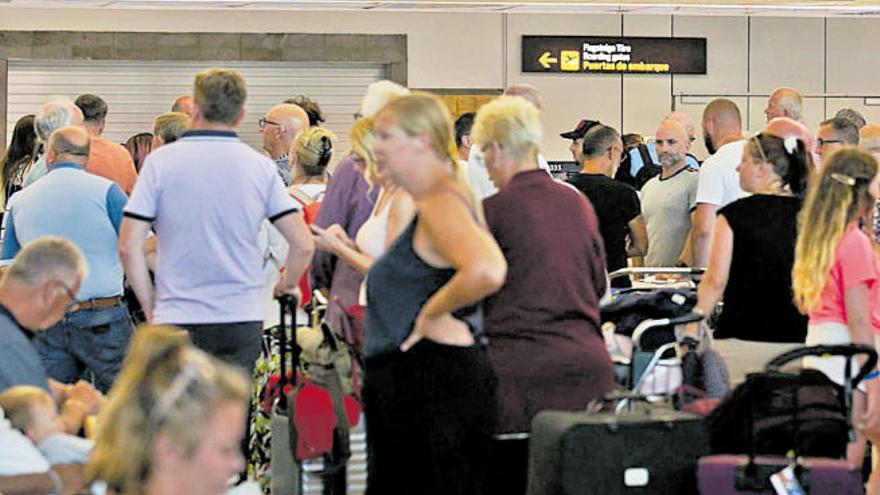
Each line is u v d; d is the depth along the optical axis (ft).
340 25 73.46
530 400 23.59
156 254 28.76
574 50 73.77
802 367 26.16
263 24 73.00
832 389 23.02
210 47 72.64
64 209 31.12
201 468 12.73
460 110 74.02
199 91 27.25
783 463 22.18
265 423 30.91
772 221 27.58
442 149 20.66
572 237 23.91
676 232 40.06
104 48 71.97
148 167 27.14
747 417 22.49
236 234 27.22
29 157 38.96
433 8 54.90
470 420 21.08
